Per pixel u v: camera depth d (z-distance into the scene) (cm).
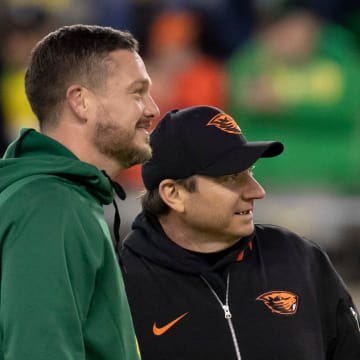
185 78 3006
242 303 1150
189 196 1166
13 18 3067
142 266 1170
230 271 1167
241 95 2978
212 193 1155
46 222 908
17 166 955
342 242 2880
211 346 1127
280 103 2938
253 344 1130
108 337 930
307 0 3161
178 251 1158
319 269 1197
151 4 3197
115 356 934
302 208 2886
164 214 1191
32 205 915
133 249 1181
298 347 1131
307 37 2984
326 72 2934
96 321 929
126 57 995
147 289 1153
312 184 2909
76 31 997
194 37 3159
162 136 1183
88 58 980
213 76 3012
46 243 900
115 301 945
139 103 998
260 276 1166
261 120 2953
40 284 887
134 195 2802
